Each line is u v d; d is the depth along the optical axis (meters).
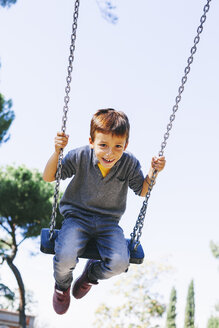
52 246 2.62
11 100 11.40
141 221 2.74
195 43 2.66
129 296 13.54
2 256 11.92
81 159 2.67
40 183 11.77
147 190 2.79
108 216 2.68
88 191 2.66
